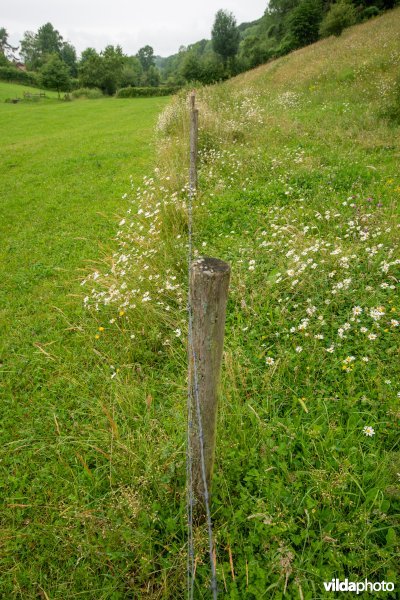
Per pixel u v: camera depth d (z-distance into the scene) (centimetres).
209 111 1095
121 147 1362
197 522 233
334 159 757
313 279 398
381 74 1249
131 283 457
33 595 225
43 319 492
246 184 732
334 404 288
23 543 255
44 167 1232
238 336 369
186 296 421
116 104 3222
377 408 279
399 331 334
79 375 382
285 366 321
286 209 590
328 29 2494
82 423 333
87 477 281
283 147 887
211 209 643
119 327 418
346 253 412
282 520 225
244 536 229
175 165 792
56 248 688
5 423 347
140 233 600
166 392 341
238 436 274
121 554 224
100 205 860
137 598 215
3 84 5778
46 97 4697
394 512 222
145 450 274
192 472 218
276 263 444
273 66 2255
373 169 666
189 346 187
